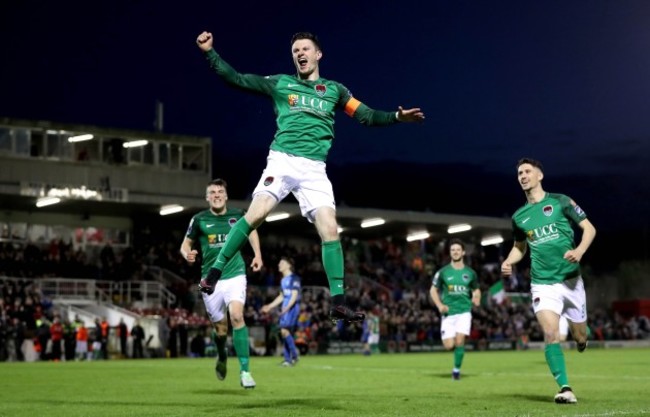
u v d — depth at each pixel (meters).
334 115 9.01
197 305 47.22
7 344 35.53
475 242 66.62
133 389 14.10
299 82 8.87
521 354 39.09
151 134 52.75
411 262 62.25
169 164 53.44
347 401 10.86
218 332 13.41
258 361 30.56
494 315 54.19
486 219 59.09
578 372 20.55
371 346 44.56
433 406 10.00
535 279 10.88
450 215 57.44
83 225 51.69
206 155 54.69
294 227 57.03
